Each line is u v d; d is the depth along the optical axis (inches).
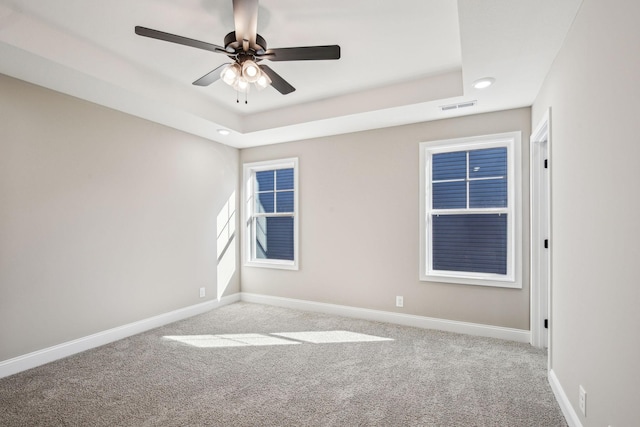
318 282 168.1
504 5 67.3
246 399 85.2
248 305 181.0
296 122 147.3
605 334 57.0
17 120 100.2
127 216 132.2
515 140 126.0
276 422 75.3
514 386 91.4
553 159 90.4
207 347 120.6
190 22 86.7
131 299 133.6
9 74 97.2
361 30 90.2
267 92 133.4
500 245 132.6
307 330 139.1
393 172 149.5
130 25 87.9
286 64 109.7
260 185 193.3
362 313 155.9
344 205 161.2
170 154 150.7
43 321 106.1
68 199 112.9
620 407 51.6
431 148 142.0
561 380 82.4
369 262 154.9
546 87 98.3
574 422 70.6
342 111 136.3
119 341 126.0
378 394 87.6
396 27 88.7
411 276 145.3
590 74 63.4
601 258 58.6
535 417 77.1
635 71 46.8
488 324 130.6
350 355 113.2
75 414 78.3
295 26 88.4
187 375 98.5
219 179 178.4
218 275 177.2
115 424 74.5
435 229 144.9
